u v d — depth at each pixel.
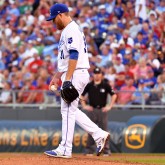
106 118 42.72
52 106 54.59
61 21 26.48
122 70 57.16
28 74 59.78
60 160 24.89
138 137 46.44
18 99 55.44
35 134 48.59
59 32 64.12
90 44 61.41
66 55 26.39
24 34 65.44
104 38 62.06
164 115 49.69
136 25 62.34
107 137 27.55
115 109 53.38
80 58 26.48
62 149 26.36
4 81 60.34
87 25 62.91
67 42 26.00
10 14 68.50
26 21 67.00
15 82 59.78
